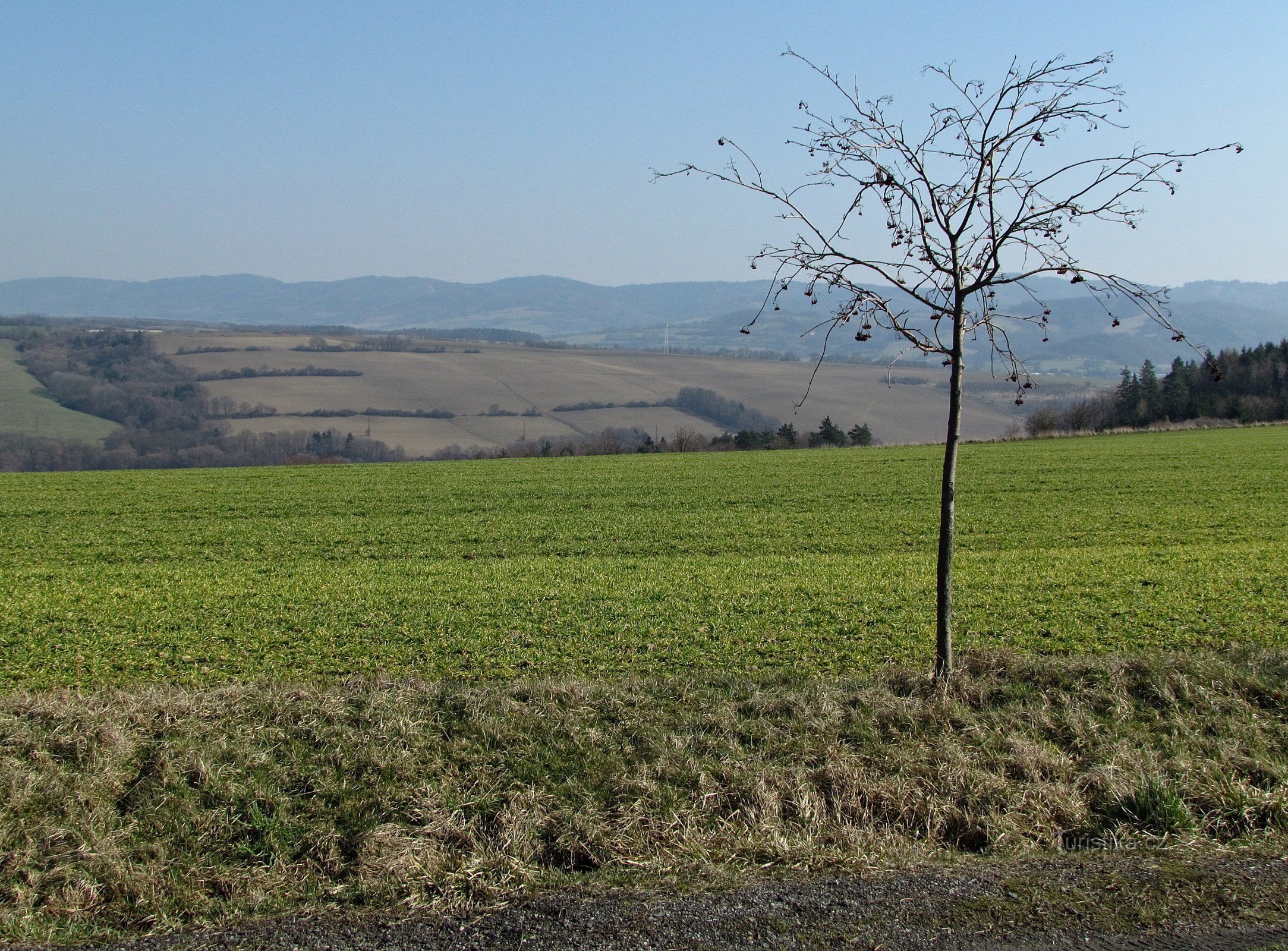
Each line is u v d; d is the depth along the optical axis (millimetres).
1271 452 49062
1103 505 32812
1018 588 18453
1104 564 21203
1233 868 6242
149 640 15500
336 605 17719
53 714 9492
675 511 33094
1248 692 10094
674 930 5520
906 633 15039
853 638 14797
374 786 7930
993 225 9297
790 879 6180
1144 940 5324
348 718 9516
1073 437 64688
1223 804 7332
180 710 9641
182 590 19734
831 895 5902
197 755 8312
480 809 7516
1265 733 9039
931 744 8695
